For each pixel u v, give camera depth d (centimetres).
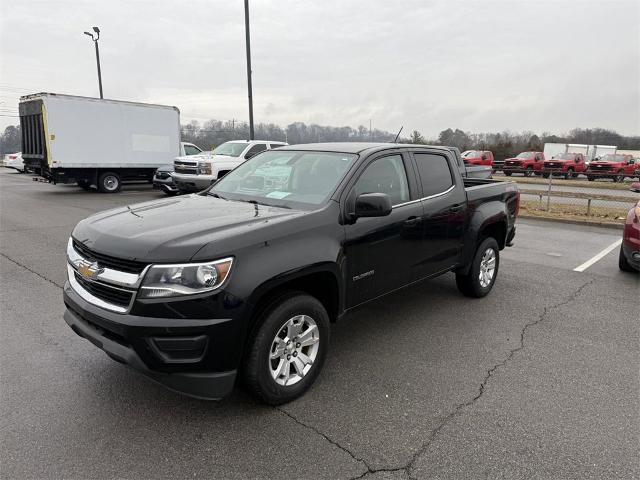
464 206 509
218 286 278
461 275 554
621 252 700
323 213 352
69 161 1599
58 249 769
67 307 336
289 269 308
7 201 1444
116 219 336
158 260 273
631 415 322
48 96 1526
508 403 334
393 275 420
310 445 283
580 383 365
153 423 301
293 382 329
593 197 1405
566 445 287
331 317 370
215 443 283
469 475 260
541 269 723
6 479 248
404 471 262
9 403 318
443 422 310
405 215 424
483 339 447
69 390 336
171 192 1639
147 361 274
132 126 1733
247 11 1645
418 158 465
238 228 305
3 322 456
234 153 1482
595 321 502
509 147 4975
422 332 461
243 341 291
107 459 266
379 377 369
